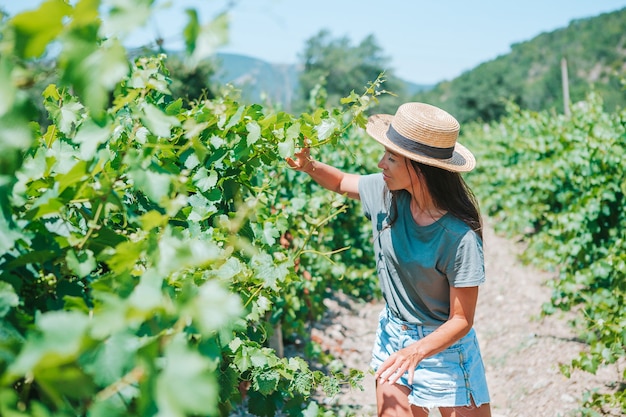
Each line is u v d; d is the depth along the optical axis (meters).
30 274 1.50
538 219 9.67
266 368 2.39
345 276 6.54
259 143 2.49
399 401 2.47
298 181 5.52
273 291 2.44
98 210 1.46
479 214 2.40
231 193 2.57
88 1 0.99
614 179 6.70
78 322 0.98
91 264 1.45
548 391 4.33
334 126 2.60
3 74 0.99
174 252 1.30
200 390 0.96
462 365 2.45
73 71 0.99
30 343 0.96
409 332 2.53
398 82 73.00
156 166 1.54
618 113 7.75
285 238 5.00
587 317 4.75
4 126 1.00
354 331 6.13
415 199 2.39
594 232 6.62
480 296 7.22
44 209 1.44
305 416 2.49
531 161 9.87
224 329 1.91
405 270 2.44
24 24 0.98
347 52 72.31
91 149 1.44
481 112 73.56
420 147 2.31
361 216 7.37
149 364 1.02
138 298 1.07
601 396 3.85
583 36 122.19
